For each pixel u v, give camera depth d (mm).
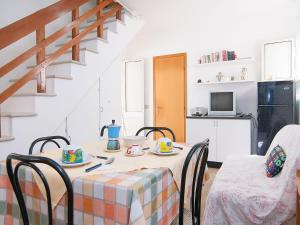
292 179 1583
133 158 1566
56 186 1194
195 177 1593
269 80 3867
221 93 4180
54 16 2570
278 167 2002
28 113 2369
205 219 1738
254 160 2646
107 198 1072
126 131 5551
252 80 4164
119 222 1042
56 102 2662
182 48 4922
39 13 2400
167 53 5078
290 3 3633
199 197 1607
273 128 3596
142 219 1012
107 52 3391
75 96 2912
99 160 1522
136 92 5457
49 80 2658
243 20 4312
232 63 4355
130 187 1037
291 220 1604
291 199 1569
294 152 1806
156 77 5238
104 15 3367
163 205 1303
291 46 3812
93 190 1108
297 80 3754
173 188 1425
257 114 3846
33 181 1262
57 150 1829
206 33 4672
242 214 1643
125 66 5559
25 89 2865
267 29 4148
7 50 3062
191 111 4648
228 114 4113
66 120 3129
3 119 2234
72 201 1080
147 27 4730
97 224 1103
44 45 2445
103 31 3375
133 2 3592
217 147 3977
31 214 1289
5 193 1376
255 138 4152
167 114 5141
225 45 4500
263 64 4000
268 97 3633
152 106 5316
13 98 2594
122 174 1230
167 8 3799
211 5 3711
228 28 4461
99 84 3682
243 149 3801
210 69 4645
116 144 1809
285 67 3857
